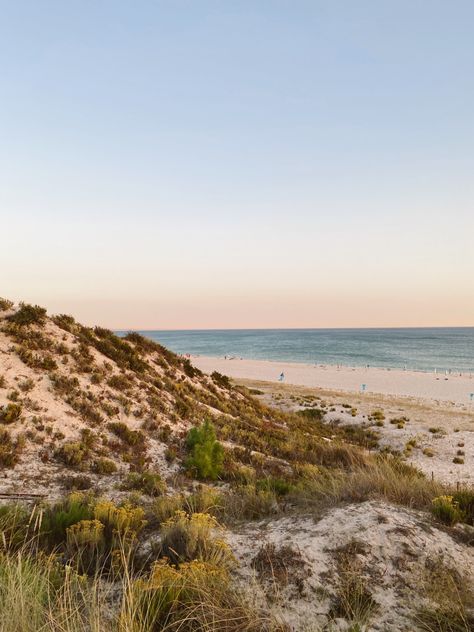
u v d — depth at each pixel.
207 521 5.51
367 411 36.34
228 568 4.76
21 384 14.01
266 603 4.12
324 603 4.14
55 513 6.79
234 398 24.92
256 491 8.98
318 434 24.83
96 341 19.27
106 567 5.19
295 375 72.00
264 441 16.84
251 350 156.12
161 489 10.12
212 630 3.46
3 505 7.61
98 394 15.30
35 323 17.94
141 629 3.40
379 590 4.32
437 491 7.45
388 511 6.02
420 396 49.38
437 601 4.11
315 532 5.55
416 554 4.88
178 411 16.91
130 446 13.10
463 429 29.61
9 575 3.84
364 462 15.68
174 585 4.02
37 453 11.36
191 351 154.88
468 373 79.25
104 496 9.52
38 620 3.37
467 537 5.51
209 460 12.02
